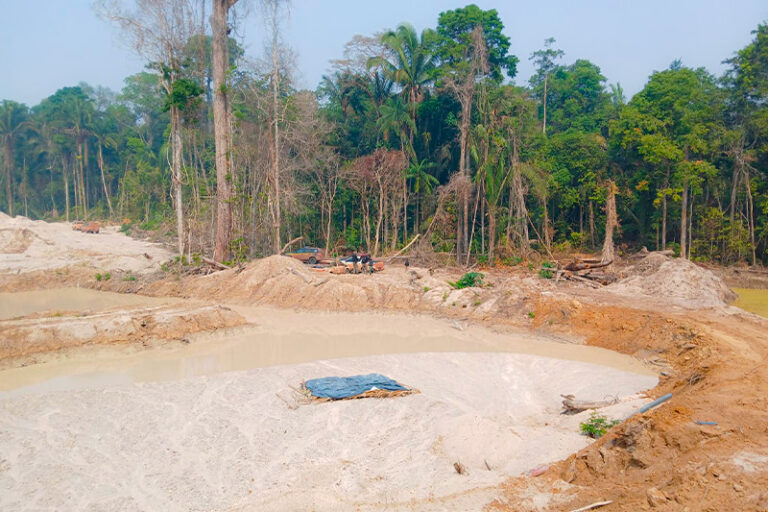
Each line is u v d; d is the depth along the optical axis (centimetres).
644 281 2681
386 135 4353
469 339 2072
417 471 962
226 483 942
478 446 1038
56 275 3378
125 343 1891
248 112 4391
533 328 2148
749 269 3616
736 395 1024
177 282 3069
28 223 4784
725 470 707
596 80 6041
